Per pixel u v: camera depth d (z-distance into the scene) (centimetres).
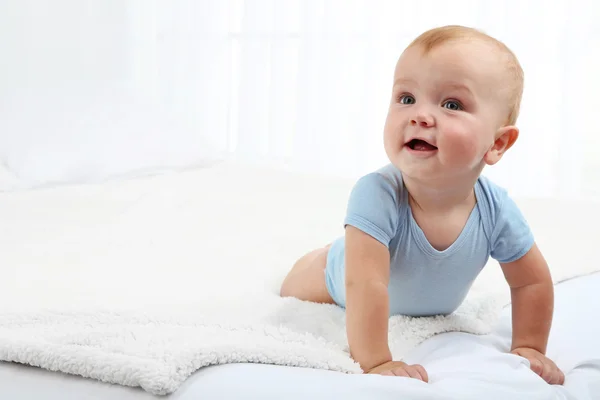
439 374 99
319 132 336
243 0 340
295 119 338
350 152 334
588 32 307
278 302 127
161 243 166
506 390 94
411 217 113
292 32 336
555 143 313
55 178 229
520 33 312
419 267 114
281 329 110
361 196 112
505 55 110
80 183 234
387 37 327
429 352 110
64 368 96
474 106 106
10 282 132
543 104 312
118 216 190
